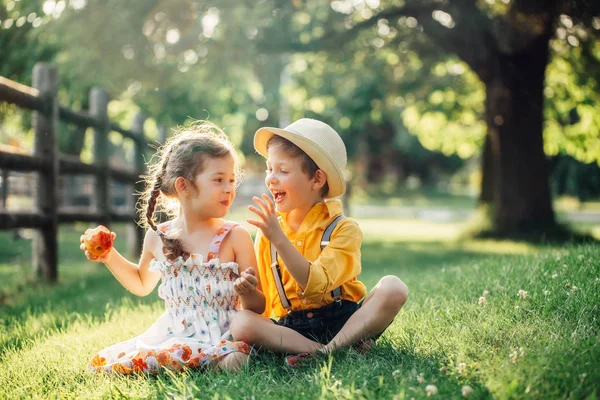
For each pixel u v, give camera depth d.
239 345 2.74
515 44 11.23
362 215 27.75
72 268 8.22
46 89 6.44
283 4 11.11
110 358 2.83
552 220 12.19
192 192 2.93
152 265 2.99
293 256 2.64
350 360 2.51
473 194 52.72
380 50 13.21
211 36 11.02
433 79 15.25
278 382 2.44
